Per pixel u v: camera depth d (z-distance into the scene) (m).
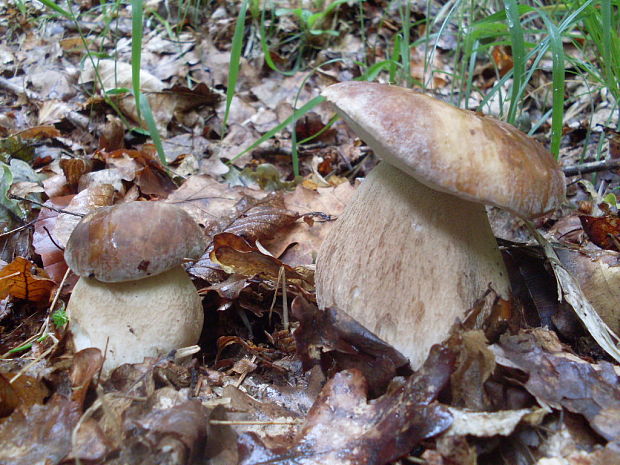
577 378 0.21
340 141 0.58
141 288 0.23
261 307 0.30
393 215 0.23
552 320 0.27
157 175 0.45
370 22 0.71
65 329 0.24
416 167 0.20
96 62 0.61
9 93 0.60
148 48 0.66
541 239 0.28
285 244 0.36
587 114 0.52
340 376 0.22
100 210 0.23
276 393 0.24
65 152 0.50
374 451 0.19
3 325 0.29
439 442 0.19
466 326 0.22
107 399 0.21
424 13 0.71
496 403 0.21
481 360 0.20
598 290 0.28
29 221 0.37
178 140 0.54
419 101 0.21
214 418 0.20
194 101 0.58
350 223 0.25
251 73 0.65
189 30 0.70
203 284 0.31
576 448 0.19
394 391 0.21
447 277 0.23
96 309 0.23
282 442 0.20
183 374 0.23
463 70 0.45
